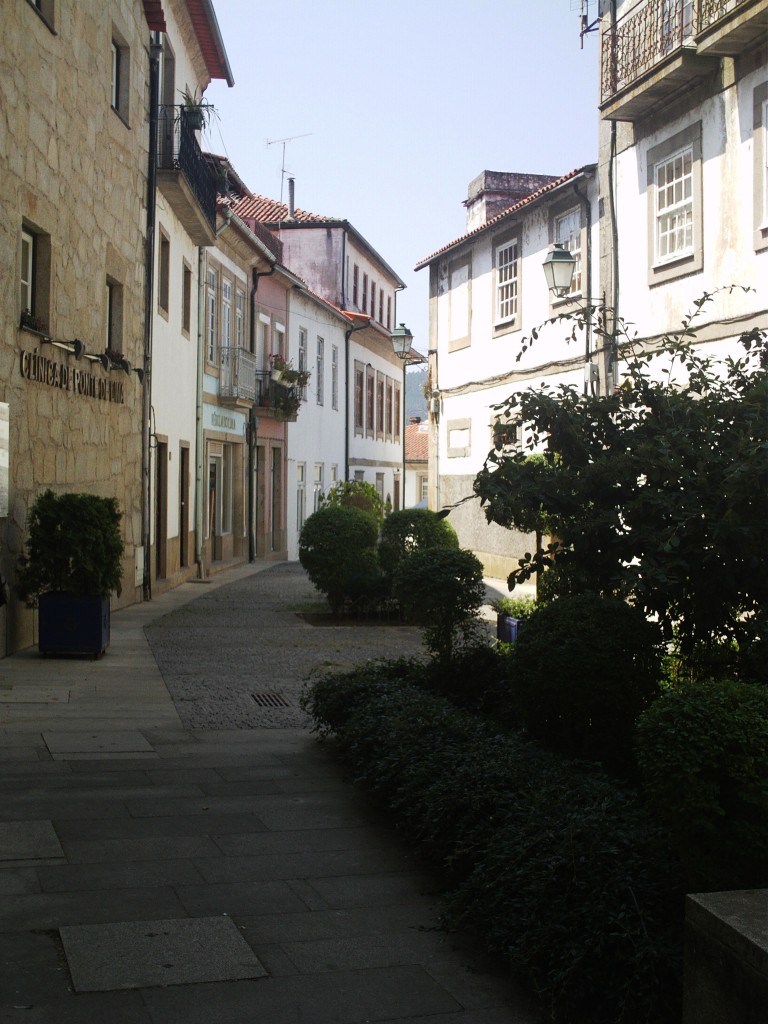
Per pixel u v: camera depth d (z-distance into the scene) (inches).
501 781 216.7
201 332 952.3
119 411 655.8
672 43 615.8
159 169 737.6
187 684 422.3
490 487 286.7
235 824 242.1
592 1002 157.5
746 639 258.4
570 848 171.8
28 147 471.5
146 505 732.0
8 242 446.6
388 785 248.8
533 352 889.5
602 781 219.0
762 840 158.1
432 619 394.0
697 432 277.4
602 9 700.7
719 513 253.8
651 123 657.0
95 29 583.2
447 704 294.5
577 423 287.6
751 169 562.3
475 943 179.5
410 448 2640.3
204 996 155.9
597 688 244.2
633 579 249.4
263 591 826.2
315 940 178.9
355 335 1785.2
